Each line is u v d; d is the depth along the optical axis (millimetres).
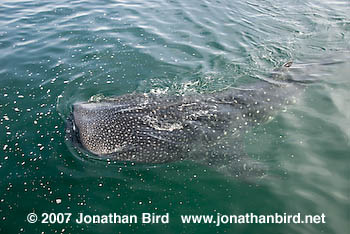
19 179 4582
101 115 5113
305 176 4477
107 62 7223
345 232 3760
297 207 4102
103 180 4598
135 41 7930
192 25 8570
